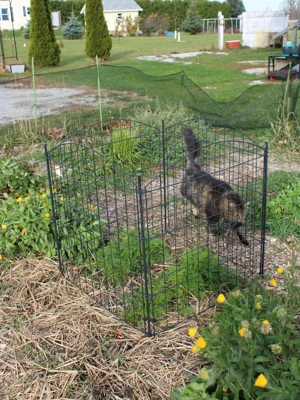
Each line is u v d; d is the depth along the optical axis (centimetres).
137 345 177
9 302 206
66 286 216
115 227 261
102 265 222
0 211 257
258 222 267
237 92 689
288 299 157
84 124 491
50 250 240
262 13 1308
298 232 263
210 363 166
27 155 404
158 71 933
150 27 2262
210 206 245
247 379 130
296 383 126
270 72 770
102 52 1110
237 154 382
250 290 189
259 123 463
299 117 441
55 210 237
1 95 697
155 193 314
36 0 998
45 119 516
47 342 181
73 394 157
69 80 764
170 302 201
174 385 158
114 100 612
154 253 226
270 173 343
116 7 2400
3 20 2297
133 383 160
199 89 576
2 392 159
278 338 141
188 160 253
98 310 199
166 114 437
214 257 216
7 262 234
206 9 2595
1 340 183
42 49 1027
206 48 1392
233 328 148
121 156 361
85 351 176
